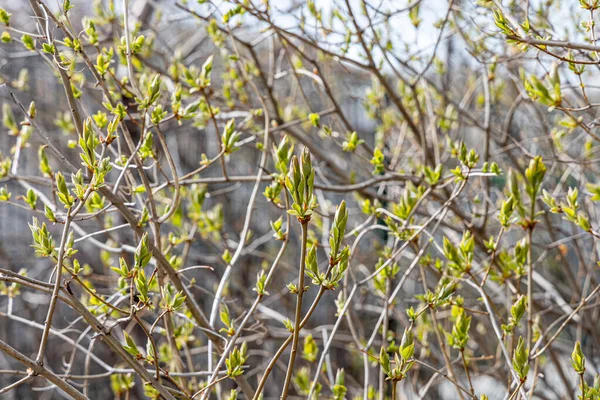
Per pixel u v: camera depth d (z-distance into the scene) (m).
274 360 1.64
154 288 2.36
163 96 3.46
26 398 5.66
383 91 3.97
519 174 3.71
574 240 3.87
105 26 4.18
